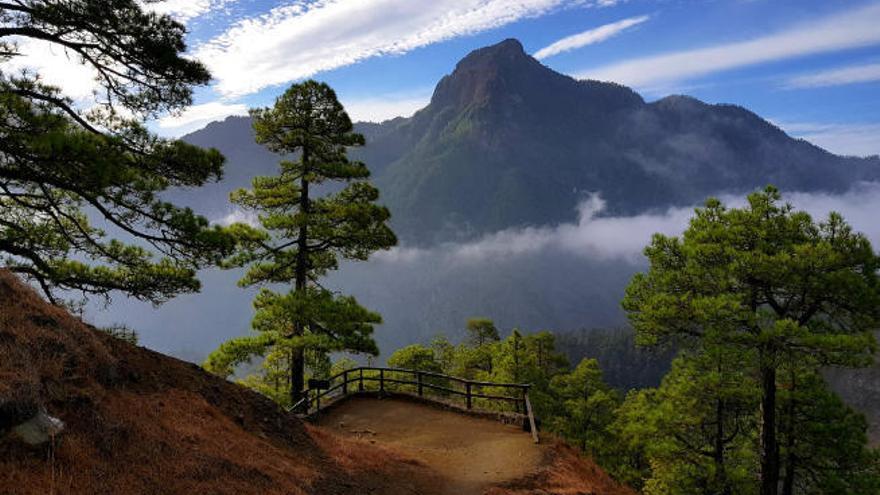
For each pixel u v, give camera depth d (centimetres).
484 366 4800
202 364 1934
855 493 1811
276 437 1087
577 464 1478
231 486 765
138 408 818
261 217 2050
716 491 2055
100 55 1175
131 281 1247
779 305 1844
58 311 858
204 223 1214
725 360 1753
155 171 1170
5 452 573
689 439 2247
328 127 2106
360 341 1995
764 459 1847
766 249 1748
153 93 1233
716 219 1908
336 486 990
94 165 985
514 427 1712
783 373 1945
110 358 862
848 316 1730
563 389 3812
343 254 2203
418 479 1195
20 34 1056
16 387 628
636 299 2052
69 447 639
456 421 1780
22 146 952
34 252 1176
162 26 1141
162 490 676
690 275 1864
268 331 2050
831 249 1605
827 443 1909
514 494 1190
